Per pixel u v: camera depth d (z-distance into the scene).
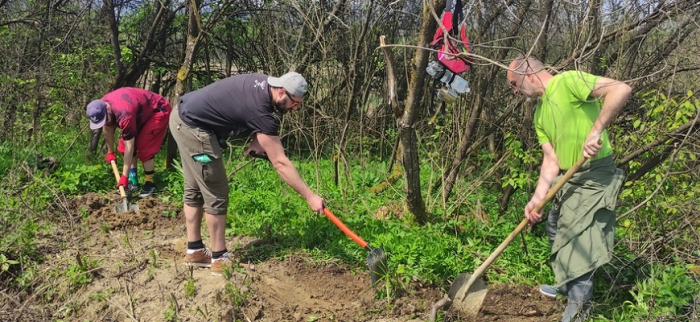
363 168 6.64
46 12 8.19
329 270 4.55
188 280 4.19
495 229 5.16
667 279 3.79
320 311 4.04
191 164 4.10
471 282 3.88
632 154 4.55
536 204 3.71
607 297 3.97
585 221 3.62
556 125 3.64
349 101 6.78
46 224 5.14
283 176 3.97
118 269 4.44
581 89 3.44
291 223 5.21
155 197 6.24
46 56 8.09
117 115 5.79
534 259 4.62
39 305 4.14
